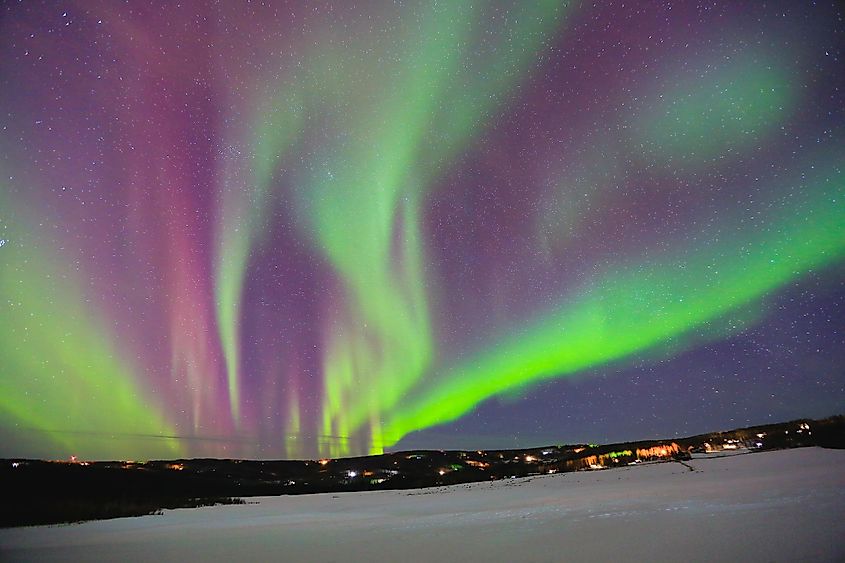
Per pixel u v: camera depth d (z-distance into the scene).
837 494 12.02
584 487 23.25
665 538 8.95
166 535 16.61
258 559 10.74
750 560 7.05
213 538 15.01
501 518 14.04
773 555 7.16
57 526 21.72
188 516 23.92
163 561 11.54
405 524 14.75
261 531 16.12
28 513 25.14
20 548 15.12
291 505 28.58
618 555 8.09
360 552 10.44
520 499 20.22
